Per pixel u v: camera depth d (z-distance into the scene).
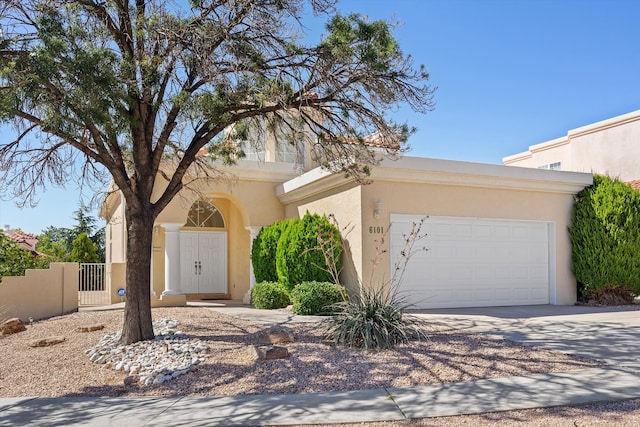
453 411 5.69
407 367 7.47
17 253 16.53
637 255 15.52
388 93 9.88
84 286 16.83
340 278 14.02
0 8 8.88
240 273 19.25
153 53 9.30
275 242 15.98
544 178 15.17
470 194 14.62
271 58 9.95
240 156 12.39
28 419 5.77
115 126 9.01
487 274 14.88
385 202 13.49
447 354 8.19
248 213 17.41
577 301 16.09
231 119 9.93
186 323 11.42
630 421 5.34
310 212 16.08
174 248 15.88
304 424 5.41
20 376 7.74
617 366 7.50
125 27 9.48
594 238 15.54
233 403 6.16
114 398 6.54
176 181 9.88
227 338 9.64
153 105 9.57
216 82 9.30
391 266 13.49
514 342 9.13
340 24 9.40
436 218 14.17
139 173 9.49
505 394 6.24
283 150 18.89
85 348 9.23
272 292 14.53
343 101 10.02
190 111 9.30
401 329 9.02
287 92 9.73
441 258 14.25
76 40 9.04
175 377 7.32
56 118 8.15
